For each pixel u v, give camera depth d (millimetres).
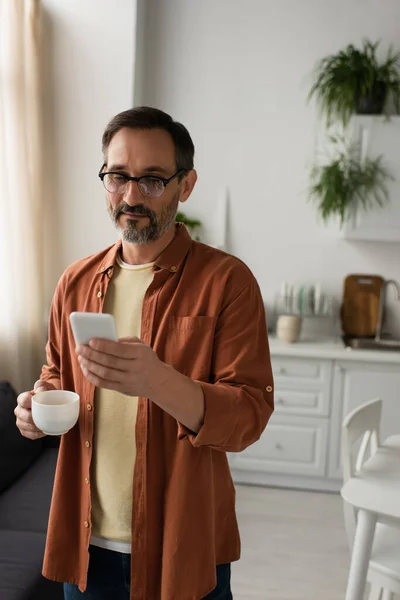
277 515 2971
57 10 3148
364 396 3170
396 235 3195
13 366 2924
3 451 2297
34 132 3111
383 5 3328
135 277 1164
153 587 1124
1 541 1876
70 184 3291
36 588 1649
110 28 3127
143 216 1070
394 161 3131
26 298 3047
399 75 3320
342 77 3152
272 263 3631
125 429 1127
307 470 3264
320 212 3525
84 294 1216
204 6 3443
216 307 1093
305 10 3387
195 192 3613
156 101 3557
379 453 1840
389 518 1469
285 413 3242
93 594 1200
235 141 3541
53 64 3199
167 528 1087
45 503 2164
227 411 988
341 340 3486
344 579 2410
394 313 3602
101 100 3193
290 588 2330
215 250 1181
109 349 868
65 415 1078
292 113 3475
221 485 1192
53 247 3350
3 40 2805
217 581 1215
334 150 3453
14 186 2936
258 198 3578
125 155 1055
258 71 3465
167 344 1102
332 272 3602
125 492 1126
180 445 1083
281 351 3164
